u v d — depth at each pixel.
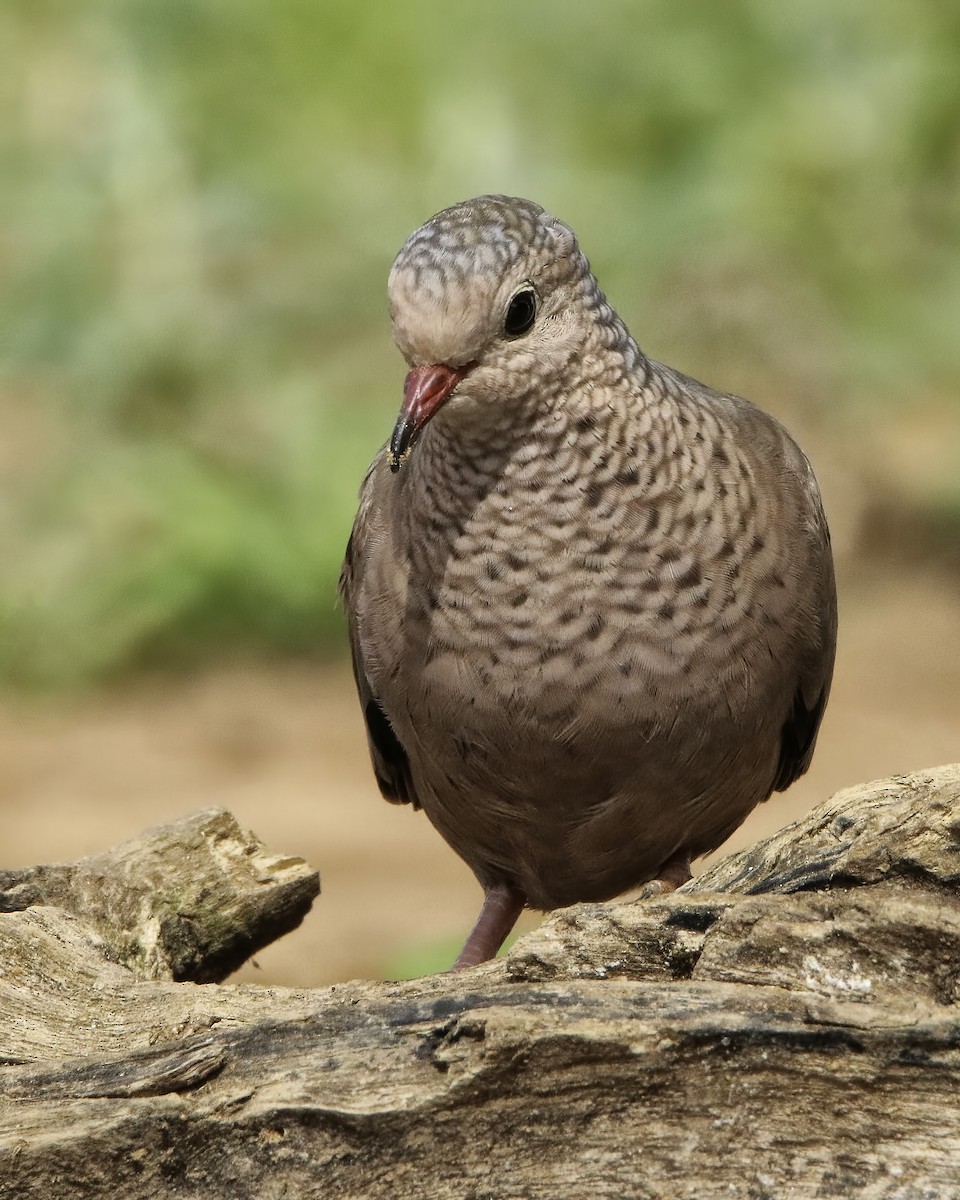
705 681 7.79
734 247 19.45
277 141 20.41
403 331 7.48
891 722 15.46
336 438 18.67
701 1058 5.98
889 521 18.61
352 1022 6.30
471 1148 6.07
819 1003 5.95
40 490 18.73
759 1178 5.96
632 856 8.57
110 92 20.55
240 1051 6.33
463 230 7.50
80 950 7.46
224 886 8.26
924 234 20.20
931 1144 5.91
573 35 20.89
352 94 20.67
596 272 19.44
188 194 20.03
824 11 20.45
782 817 13.79
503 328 7.45
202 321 19.47
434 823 9.05
